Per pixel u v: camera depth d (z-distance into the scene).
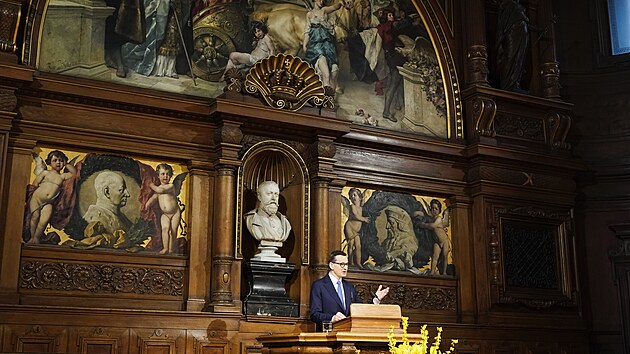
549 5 12.48
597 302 12.20
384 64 11.09
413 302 10.48
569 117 11.98
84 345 8.05
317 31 10.60
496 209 11.10
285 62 9.79
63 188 8.55
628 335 11.88
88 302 8.41
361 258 10.27
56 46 8.81
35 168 8.46
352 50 10.85
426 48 11.54
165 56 9.42
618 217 12.34
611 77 12.80
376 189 10.61
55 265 8.32
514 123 11.65
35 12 8.75
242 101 9.47
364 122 10.70
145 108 9.05
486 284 10.79
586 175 12.55
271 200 9.43
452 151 11.06
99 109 8.85
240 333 8.95
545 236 11.57
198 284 8.99
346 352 6.07
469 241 11.05
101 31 9.08
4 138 8.12
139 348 8.31
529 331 10.93
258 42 10.11
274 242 9.43
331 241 9.95
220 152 9.25
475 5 11.70
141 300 8.71
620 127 12.59
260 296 9.22
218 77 9.73
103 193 8.77
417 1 11.62
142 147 8.98
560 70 12.97
